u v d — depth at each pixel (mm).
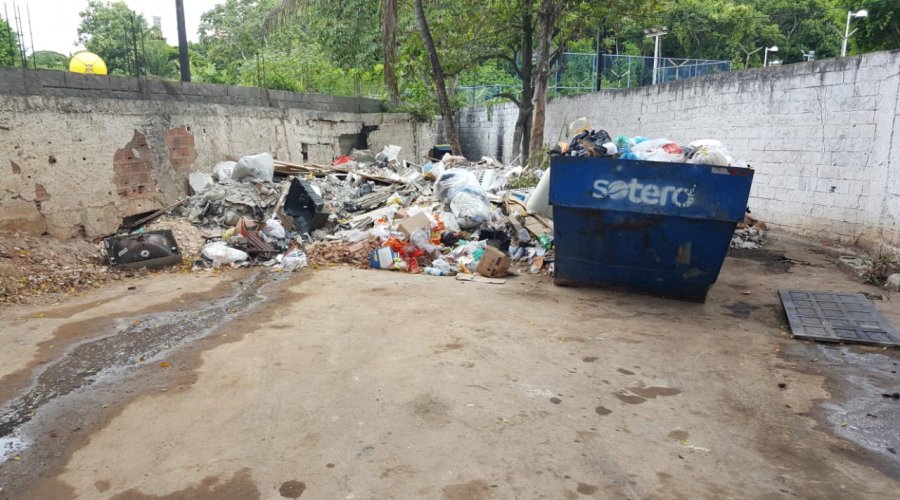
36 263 6875
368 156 15109
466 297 6234
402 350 4598
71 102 7812
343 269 7645
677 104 12758
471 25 15430
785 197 9969
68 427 3426
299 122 13531
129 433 3338
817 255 8477
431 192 10812
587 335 5047
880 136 8023
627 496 2770
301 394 3803
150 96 9203
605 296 6395
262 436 3281
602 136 6641
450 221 8727
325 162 14695
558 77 21438
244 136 11562
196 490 2795
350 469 2953
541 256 7668
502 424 3420
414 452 3107
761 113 10391
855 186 8555
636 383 4062
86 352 4656
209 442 3223
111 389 3943
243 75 17219
